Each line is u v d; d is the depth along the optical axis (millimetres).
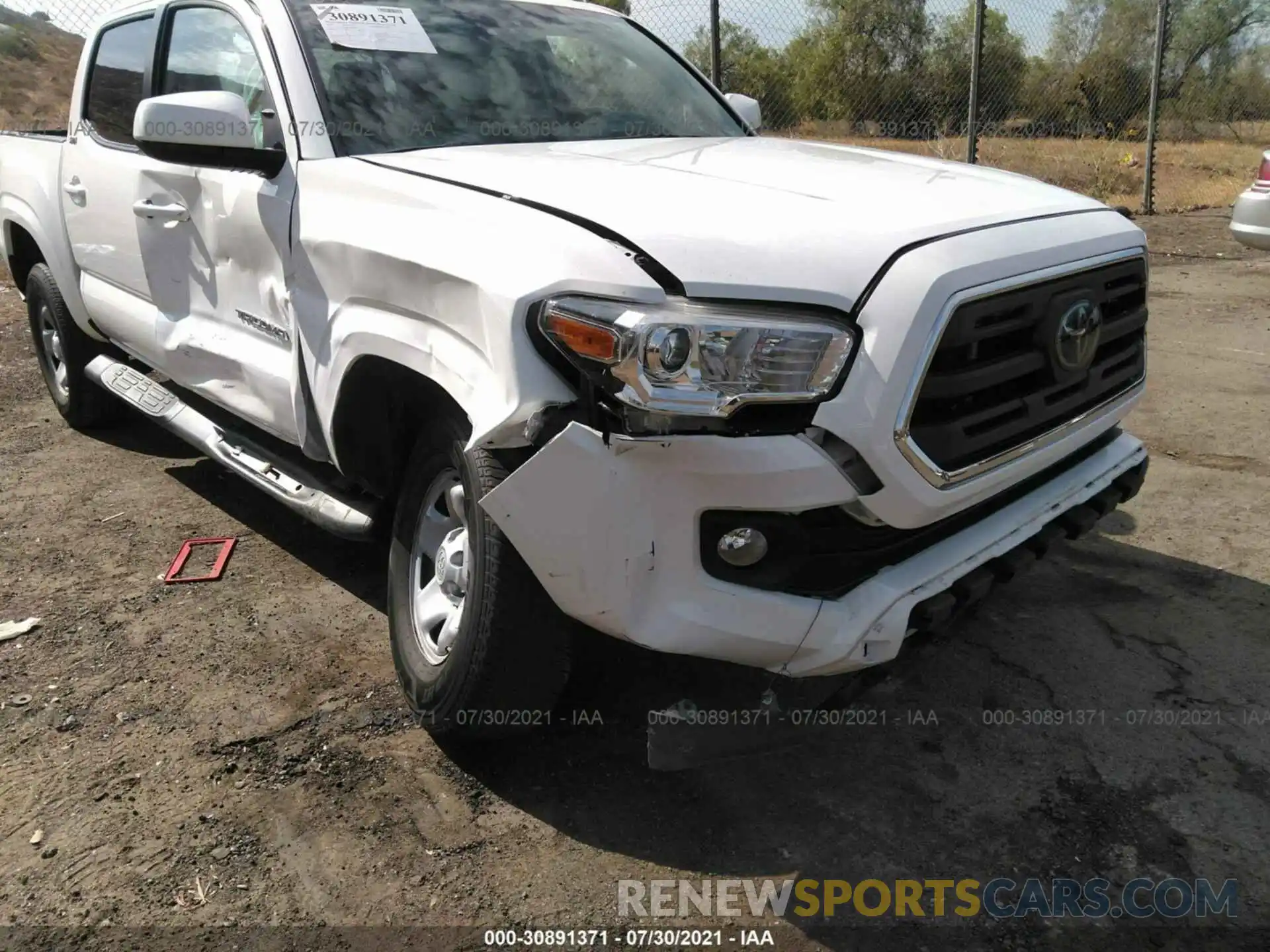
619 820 2477
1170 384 5820
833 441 2053
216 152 2902
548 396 2070
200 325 3594
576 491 2059
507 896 2246
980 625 3342
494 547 2275
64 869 2314
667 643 2143
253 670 3088
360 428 2838
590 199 2301
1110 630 3295
